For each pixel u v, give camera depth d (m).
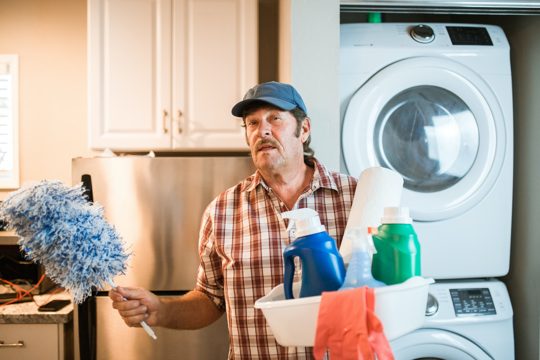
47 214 0.75
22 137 2.29
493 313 1.46
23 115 2.29
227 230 1.08
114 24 1.87
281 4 1.78
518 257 1.67
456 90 1.49
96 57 1.86
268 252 1.01
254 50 1.89
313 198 1.06
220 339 1.63
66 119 2.29
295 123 1.02
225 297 1.07
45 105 2.29
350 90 1.48
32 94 2.28
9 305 1.75
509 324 1.47
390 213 0.69
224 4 1.89
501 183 1.51
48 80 2.28
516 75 1.69
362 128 1.45
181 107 1.88
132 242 1.64
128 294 0.94
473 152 1.51
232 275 1.03
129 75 1.87
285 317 0.65
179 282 1.64
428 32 1.52
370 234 0.75
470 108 1.51
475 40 1.53
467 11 1.52
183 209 1.65
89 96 1.87
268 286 1.00
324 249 0.68
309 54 1.41
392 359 0.57
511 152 1.52
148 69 1.88
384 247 0.67
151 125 1.88
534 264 1.58
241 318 1.02
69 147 2.29
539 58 1.57
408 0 1.45
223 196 1.13
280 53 1.85
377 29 1.53
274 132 0.99
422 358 1.46
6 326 1.64
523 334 1.63
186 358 1.63
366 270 0.66
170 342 1.63
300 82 1.41
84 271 0.76
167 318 1.02
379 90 1.46
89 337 1.59
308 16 1.41
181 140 1.89
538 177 1.57
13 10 2.27
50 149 2.29
